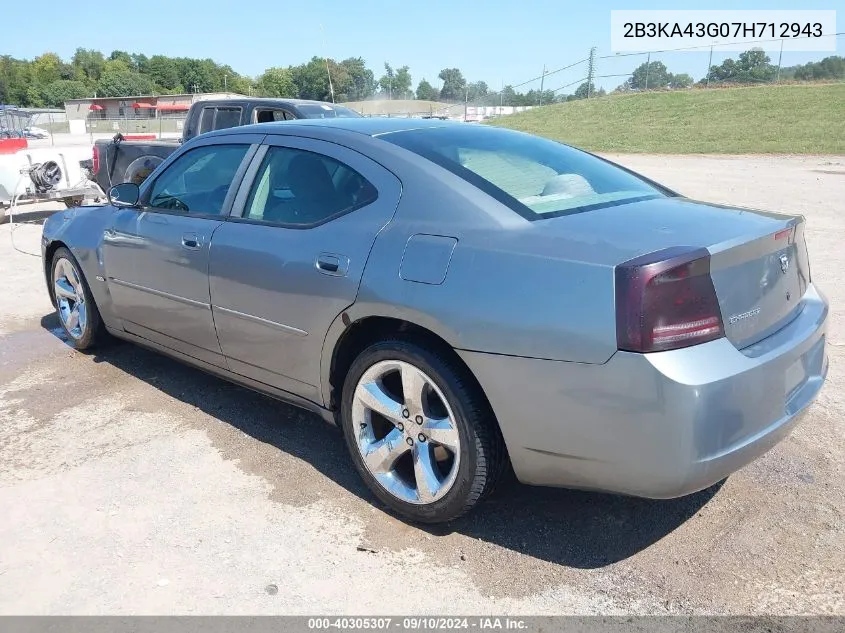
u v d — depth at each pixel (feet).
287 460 11.61
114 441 12.29
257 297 11.19
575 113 124.16
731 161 69.05
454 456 9.09
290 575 8.80
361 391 10.02
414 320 9.07
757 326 8.49
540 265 8.26
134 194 14.08
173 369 15.67
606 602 8.27
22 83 415.64
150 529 9.74
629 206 9.97
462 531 9.66
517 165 10.71
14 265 26.78
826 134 84.12
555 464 8.42
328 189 10.78
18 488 10.78
